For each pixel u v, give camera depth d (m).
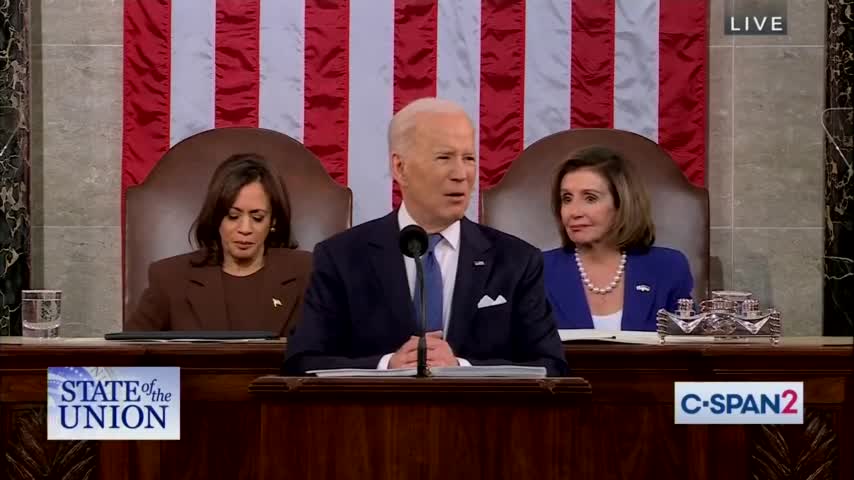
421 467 9.80
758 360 12.22
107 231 21.36
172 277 16.50
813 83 21.38
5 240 20.14
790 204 21.52
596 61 20.69
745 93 21.39
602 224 16.45
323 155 20.66
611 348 12.27
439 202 13.95
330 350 13.27
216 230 16.59
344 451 9.78
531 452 9.84
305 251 16.77
